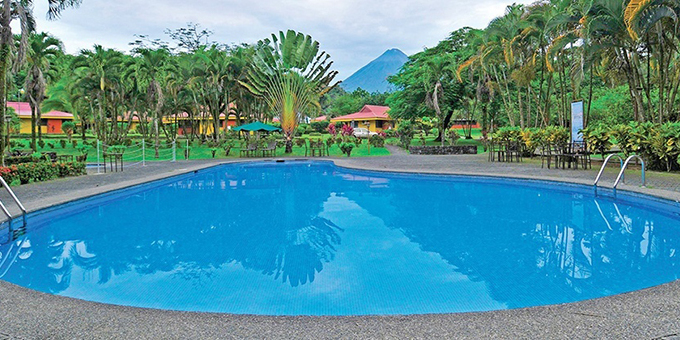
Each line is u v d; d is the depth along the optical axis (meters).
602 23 12.66
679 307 2.50
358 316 2.47
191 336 2.23
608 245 4.93
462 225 6.12
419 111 29.50
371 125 50.19
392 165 15.54
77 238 5.65
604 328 2.24
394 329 2.29
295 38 24.20
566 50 18.20
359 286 3.68
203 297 3.47
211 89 27.47
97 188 9.12
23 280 3.99
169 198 9.24
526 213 6.94
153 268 4.29
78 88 25.42
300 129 46.31
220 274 4.07
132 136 36.75
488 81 23.59
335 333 2.26
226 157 23.69
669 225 5.93
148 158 22.28
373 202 8.36
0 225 5.88
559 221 6.27
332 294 3.48
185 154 23.41
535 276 3.86
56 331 2.30
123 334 2.26
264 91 25.91
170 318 2.46
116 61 24.88
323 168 17.23
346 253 4.75
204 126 32.97
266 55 25.12
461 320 2.38
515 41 18.42
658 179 9.15
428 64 26.42
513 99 27.64
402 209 7.52
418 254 4.65
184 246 5.16
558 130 14.99
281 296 3.46
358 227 6.13
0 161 12.31
